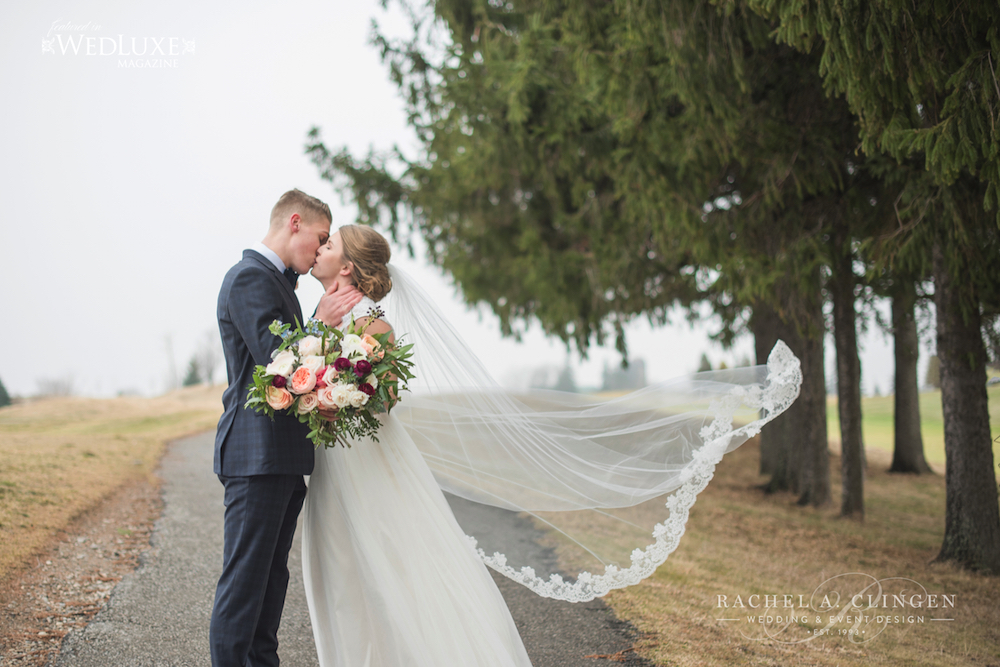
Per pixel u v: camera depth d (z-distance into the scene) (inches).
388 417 106.9
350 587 98.5
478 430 122.1
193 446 415.8
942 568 223.0
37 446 310.0
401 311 119.0
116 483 257.8
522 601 164.2
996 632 158.2
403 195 504.4
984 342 230.5
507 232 487.5
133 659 114.1
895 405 503.5
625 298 441.7
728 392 120.1
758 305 377.4
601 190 394.0
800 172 253.0
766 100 254.2
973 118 142.0
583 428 122.2
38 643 116.1
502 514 146.8
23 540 168.4
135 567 164.9
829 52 153.8
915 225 211.3
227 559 94.7
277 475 96.0
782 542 263.0
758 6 169.0
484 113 358.0
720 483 437.1
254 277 98.8
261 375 91.0
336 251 108.3
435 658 93.2
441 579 98.7
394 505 101.1
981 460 223.6
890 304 359.9
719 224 285.7
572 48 283.7
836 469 515.8
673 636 141.9
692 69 219.5
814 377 360.2
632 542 117.5
